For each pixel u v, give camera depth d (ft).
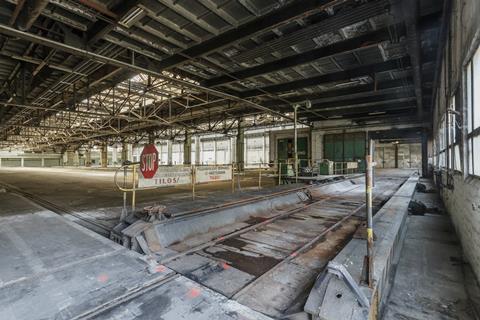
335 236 13.65
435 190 33.47
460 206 13.60
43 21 17.69
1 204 20.71
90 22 17.25
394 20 15.88
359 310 5.54
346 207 21.58
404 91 34.01
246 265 9.62
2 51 20.70
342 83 31.35
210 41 20.01
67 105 39.52
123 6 15.05
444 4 14.55
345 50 20.54
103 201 24.63
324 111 54.24
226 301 6.76
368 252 6.53
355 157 58.49
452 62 15.80
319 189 28.94
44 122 63.57
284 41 19.21
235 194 20.98
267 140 96.99
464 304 7.91
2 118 51.37
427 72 27.96
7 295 6.67
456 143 15.62
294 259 10.36
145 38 18.57
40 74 28.76
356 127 58.13
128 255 9.53
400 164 82.74
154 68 24.14
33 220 15.02
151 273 8.09
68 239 11.37
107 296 6.72
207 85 29.86
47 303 6.34
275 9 15.81
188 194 30.14
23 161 152.76
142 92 38.81
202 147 113.09
